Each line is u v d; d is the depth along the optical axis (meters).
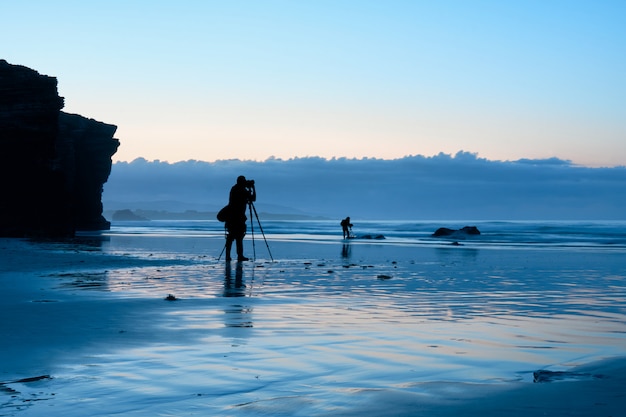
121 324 7.26
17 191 42.53
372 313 8.45
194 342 6.11
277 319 7.78
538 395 3.94
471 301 9.96
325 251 28.41
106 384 4.41
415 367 5.03
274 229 87.44
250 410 3.74
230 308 8.81
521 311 8.80
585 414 3.47
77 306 8.88
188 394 4.14
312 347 5.89
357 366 5.05
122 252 25.30
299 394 4.13
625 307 9.28
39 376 4.65
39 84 42.72
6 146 41.75
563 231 67.12
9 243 32.34
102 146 70.00
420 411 3.61
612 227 80.50
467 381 4.53
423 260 21.73
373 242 40.59
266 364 5.11
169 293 10.77
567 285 12.90
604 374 4.66
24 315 7.96
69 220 46.06
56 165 44.59
